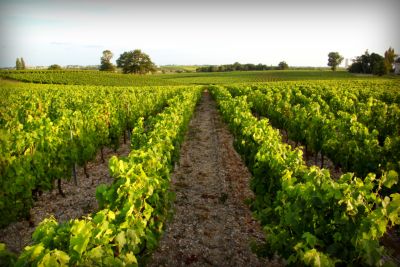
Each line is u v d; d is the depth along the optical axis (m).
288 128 11.98
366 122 11.95
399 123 12.03
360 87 30.86
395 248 5.75
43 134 7.79
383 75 82.81
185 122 13.32
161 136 7.66
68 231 3.24
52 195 8.05
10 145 6.93
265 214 4.90
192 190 8.24
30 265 2.85
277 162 5.38
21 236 6.22
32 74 64.69
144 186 4.61
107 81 64.94
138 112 15.66
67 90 31.20
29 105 15.93
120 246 3.58
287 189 4.19
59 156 7.84
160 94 24.03
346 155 7.91
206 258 5.41
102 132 10.61
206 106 30.09
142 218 4.59
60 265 2.81
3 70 70.19
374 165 7.03
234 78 84.25
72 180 9.14
